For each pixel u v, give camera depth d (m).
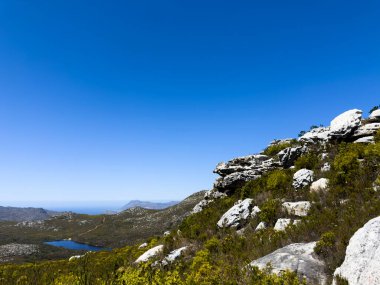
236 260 12.95
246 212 18.50
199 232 19.72
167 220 153.12
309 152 22.81
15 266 27.66
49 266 23.22
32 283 14.66
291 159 23.36
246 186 22.00
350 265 8.73
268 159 26.48
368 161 17.12
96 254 30.94
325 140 23.33
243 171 25.52
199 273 11.42
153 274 12.10
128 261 20.06
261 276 9.88
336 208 14.20
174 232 22.88
